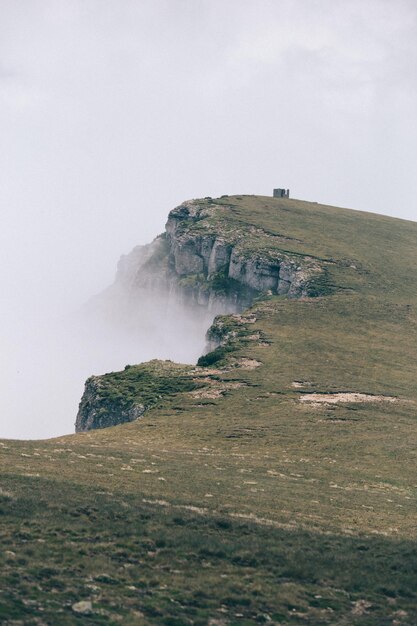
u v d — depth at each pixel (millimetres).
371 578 62656
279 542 68625
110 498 75688
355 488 101125
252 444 122688
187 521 71188
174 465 101625
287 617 55031
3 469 83438
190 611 53969
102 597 53844
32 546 60969
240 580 60000
